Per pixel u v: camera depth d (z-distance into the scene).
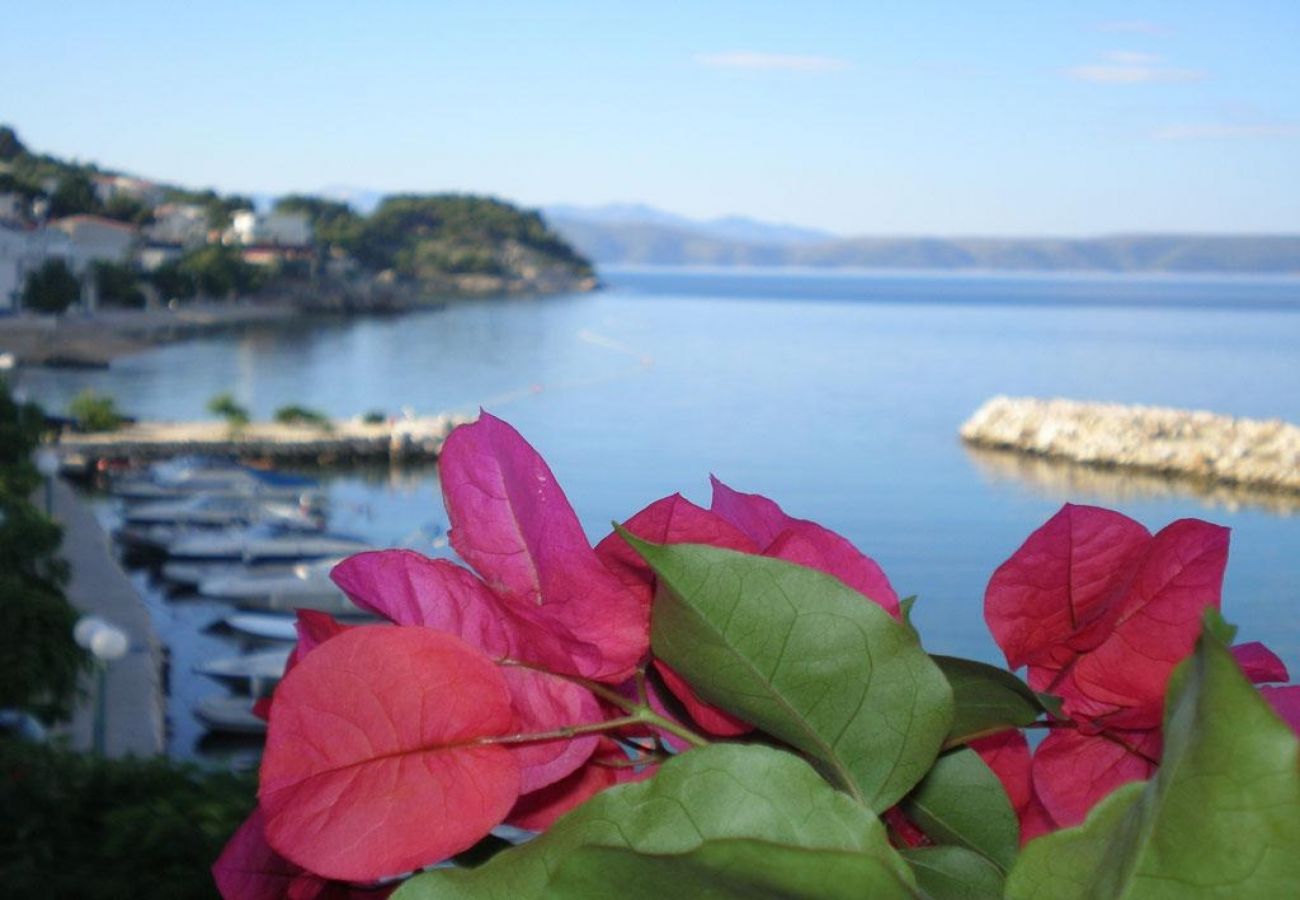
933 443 37.59
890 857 0.37
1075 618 0.52
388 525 26.88
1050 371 61.31
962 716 0.51
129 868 3.13
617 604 0.49
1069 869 0.37
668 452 34.59
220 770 3.75
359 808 0.43
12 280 66.19
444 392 48.47
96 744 7.45
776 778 0.38
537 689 0.48
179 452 33.25
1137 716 0.50
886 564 21.11
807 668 0.44
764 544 0.58
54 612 7.30
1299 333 93.00
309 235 113.12
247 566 21.31
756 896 0.33
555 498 0.50
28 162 110.00
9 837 3.35
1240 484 32.47
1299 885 0.32
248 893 0.50
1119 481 32.66
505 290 142.25
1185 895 0.32
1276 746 0.31
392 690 0.43
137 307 78.38
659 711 0.52
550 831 0.39
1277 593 19.28
